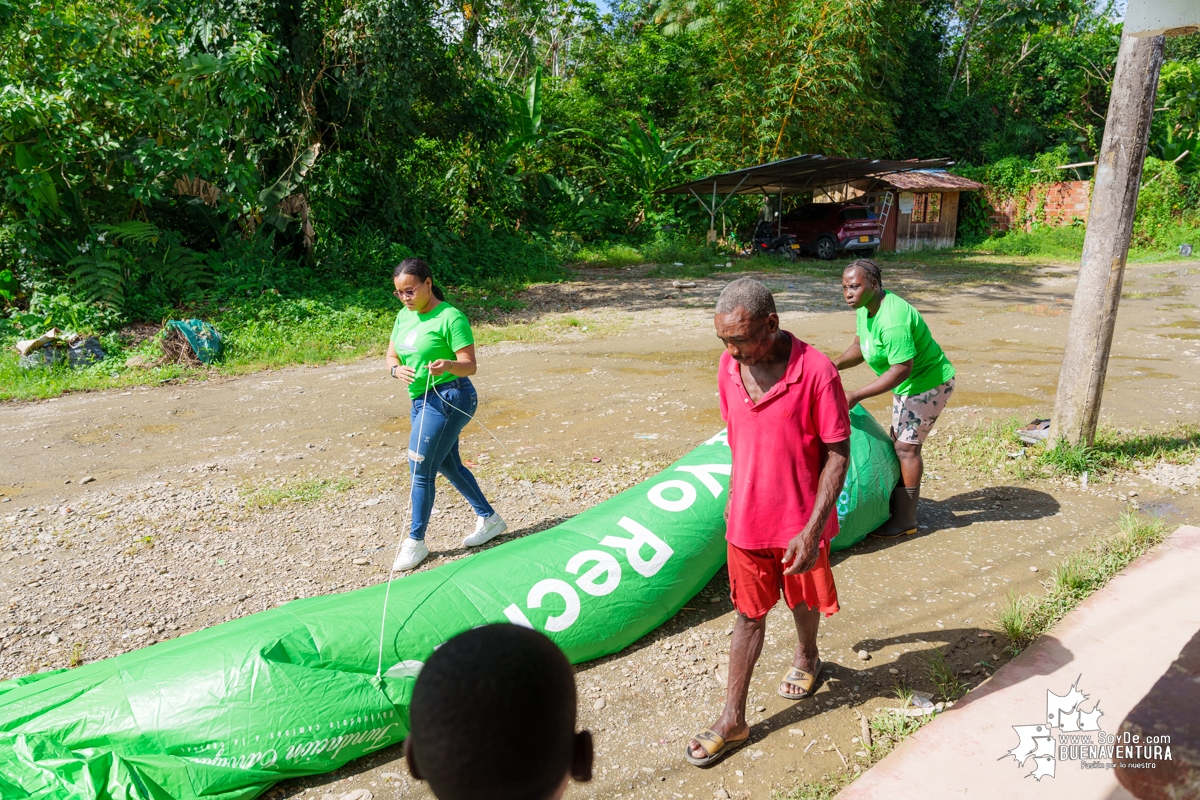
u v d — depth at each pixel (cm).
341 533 506
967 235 2941
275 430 745
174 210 1429
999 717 304
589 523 391
